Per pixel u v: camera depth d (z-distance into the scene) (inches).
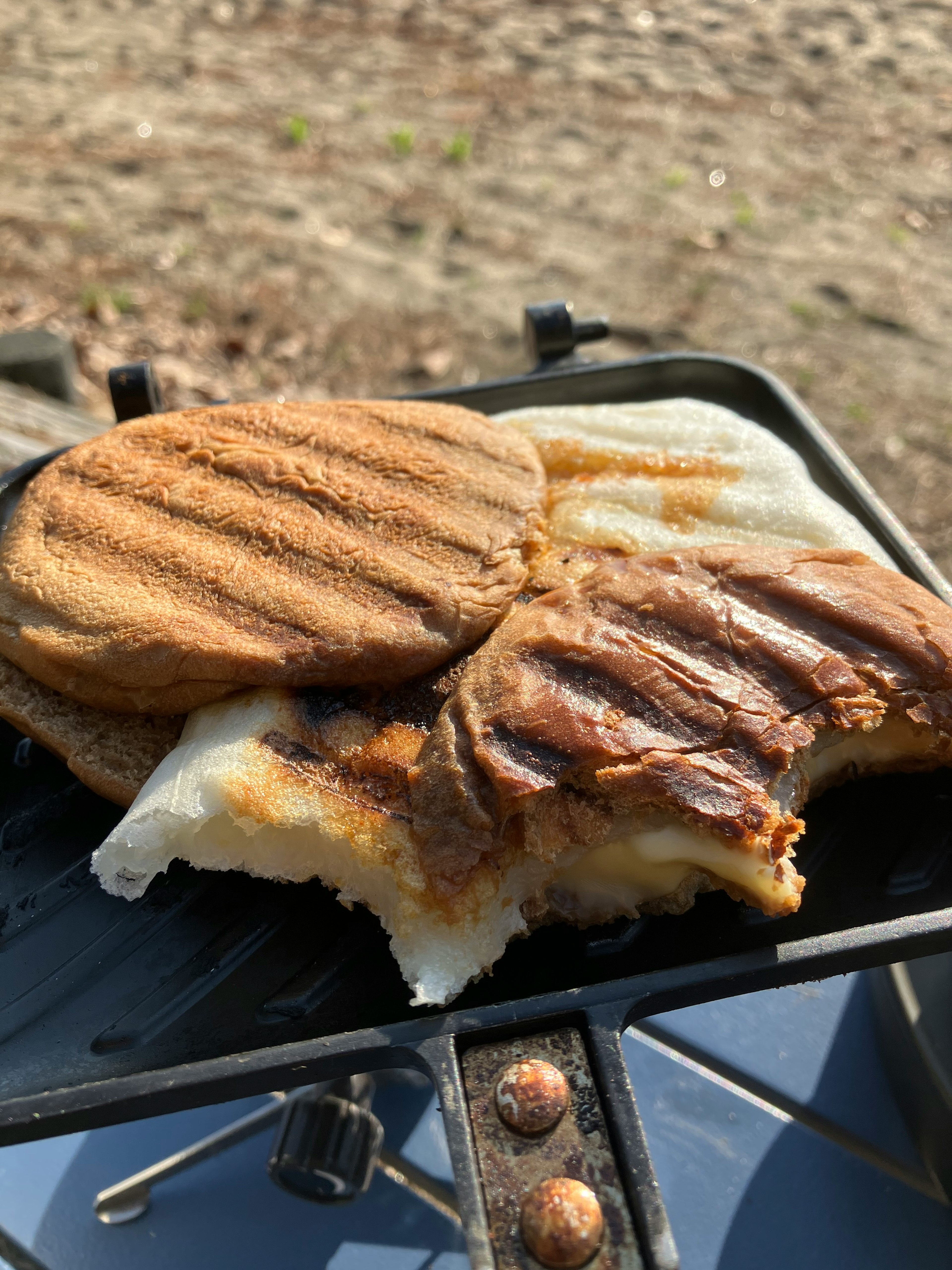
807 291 29.0
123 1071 6.7
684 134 36.4
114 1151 9.5
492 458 9.0
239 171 33.6
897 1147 9.2
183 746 7.5
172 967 7.3
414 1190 9.3
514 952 7.2
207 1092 5.7
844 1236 8.7
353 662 7.4
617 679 6.8
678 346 26.9
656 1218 5.0
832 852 7.7
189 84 38.7
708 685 6.8
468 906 6.6
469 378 25.9
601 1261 5.0
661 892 7.2
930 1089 8.8
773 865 6.4
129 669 7.5
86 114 36.2
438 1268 8.7
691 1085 9.7
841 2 44.7
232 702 7.6
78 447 9.3
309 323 27.5
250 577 7.9
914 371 26.2
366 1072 5.8
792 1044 9.8
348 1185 8.5
